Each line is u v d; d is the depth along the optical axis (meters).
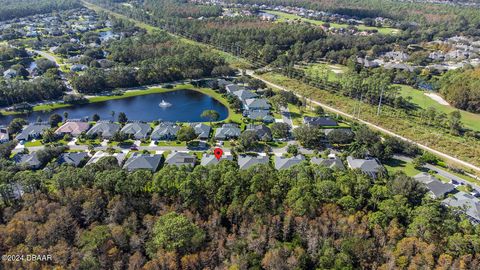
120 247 94.81
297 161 147.12
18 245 89.75
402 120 197.62
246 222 104.00
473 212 116.62
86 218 104.50
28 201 106.00
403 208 105.56
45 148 154.25
